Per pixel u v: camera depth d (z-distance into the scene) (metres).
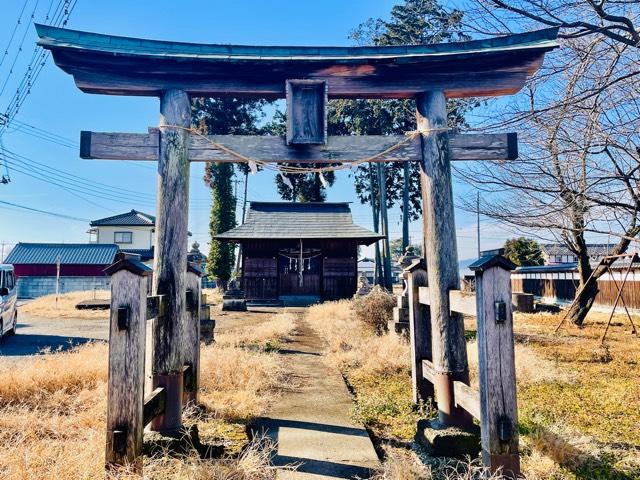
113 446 2.74
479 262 3.02
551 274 24.22
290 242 21.88
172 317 3.73
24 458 2.85
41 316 15.98
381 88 4.20
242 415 4.42
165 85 4.07
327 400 5.11
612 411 4.80
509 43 4.13
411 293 4.75
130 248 40.62
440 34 5.36
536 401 5.18
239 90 4.15
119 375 2.79
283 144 4.19
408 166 24.89
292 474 3.18
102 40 4.02
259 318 14.85
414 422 4.37
